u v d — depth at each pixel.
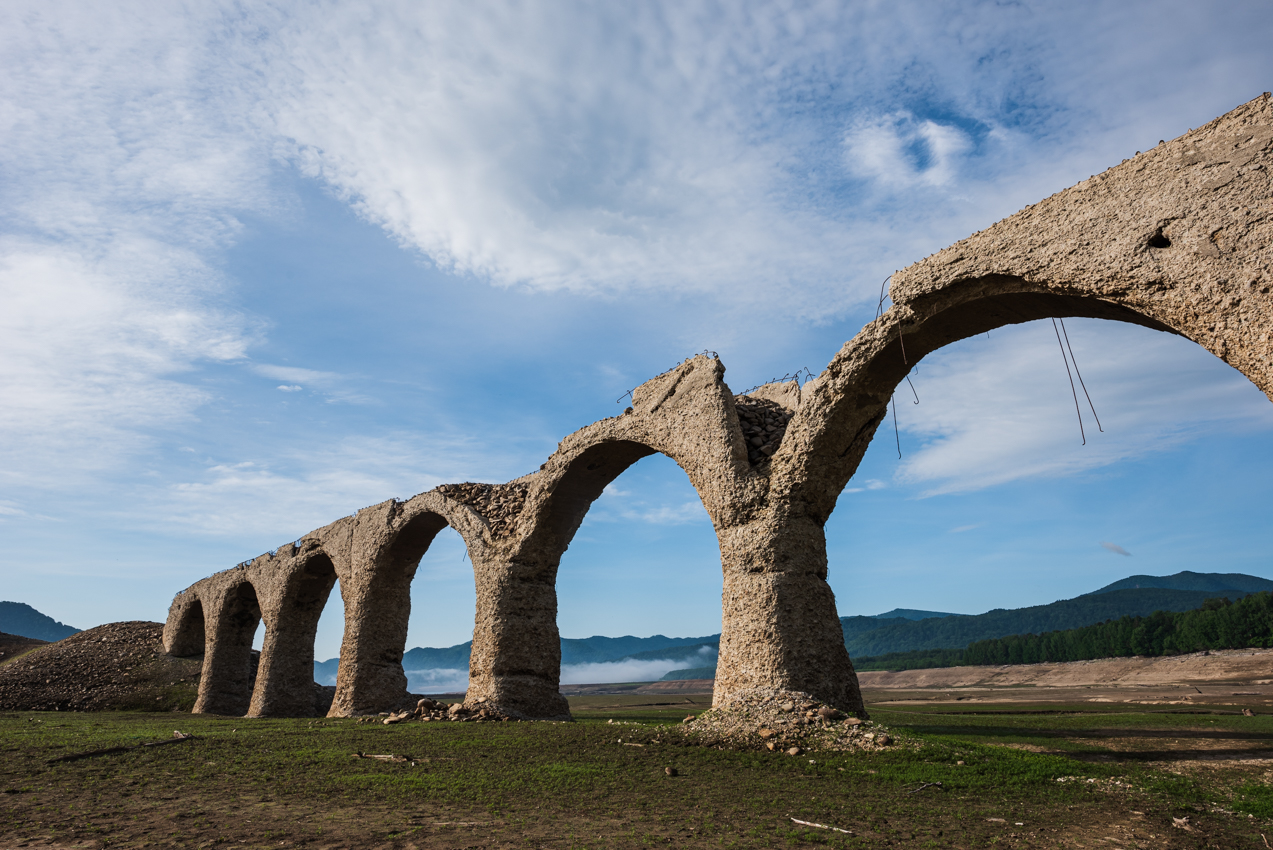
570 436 17.06
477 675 17.42
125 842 5.58
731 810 6.63
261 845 5.52
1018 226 9.39
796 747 9.43
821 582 12.30
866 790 7.37
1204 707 19.17
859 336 11.45
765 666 11.49
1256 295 7.03
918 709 22.31
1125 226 8.23
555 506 17.66
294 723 16.91
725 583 12.66
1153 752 9.90
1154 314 7.93
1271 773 8.17
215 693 27.58
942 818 6.26
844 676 11.76
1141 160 8.30
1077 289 8.62
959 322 10.62
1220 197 7.50
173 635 32.62
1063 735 12.17
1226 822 6.09
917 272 10.52
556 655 17.86
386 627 21.59
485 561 18.33
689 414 14.02
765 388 14.66
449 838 5.70
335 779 8.21
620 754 9.65
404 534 21.47
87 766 9.09
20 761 9.35
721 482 13.04
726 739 10.12
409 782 8.00
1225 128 7.67
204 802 7.08
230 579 28.62
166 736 12.07
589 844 5.51
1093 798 6.94
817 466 12.17
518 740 11.13
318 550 24.53
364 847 5.45
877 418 12.33
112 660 31.45
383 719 16.69
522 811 6.68
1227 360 7.23
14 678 28.69
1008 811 6.48
